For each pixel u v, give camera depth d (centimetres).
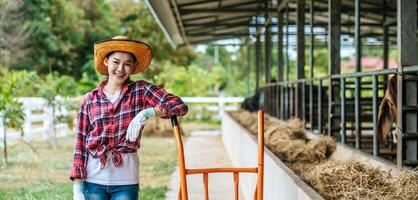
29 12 2744
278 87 1177
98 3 3100
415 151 445
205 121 2427
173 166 1034
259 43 1709
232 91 3075
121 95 335
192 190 770
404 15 450
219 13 1428
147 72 2264
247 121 1073
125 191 335
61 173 899
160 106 328
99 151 333
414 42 450
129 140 331
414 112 448
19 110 974
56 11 2848
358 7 599
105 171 333
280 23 1240
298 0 945
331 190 374
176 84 2470
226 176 892
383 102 504
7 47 2636
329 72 713
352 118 788
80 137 338
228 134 1242
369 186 373
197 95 2753
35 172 903
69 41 2877
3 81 1020
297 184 356
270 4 1434
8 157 1069
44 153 1162
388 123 505
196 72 2853
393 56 2802
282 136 682
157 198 711
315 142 601
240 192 751
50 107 1331
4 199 679
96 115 334
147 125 1670
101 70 346
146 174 930
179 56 3148
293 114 966
